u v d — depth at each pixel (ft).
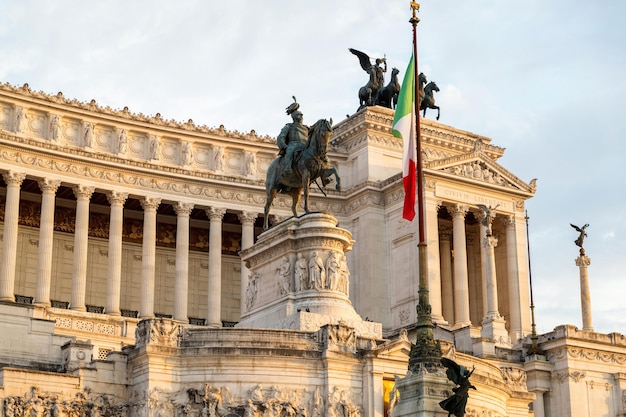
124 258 433.89
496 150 471.62
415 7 201.98
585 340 359.25
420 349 174.50
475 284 453.58
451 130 462.60
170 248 443.32
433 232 415.64
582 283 380.58
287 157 281.33
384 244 428.15
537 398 351.46
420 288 180.14
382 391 240.94
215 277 413.59
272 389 234.79
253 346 237.86
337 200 439.63
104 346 331.16
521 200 444.14
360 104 469.16
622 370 364.38
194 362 235.61
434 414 168.14
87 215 394.52
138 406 234.17
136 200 420.77
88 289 421.18
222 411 231.71
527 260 438.81
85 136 402.52
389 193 430.20
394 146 447.01
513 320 430.20
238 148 432.25
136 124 412.16
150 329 237.45
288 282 271.08
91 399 236.02
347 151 451.94
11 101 389.39
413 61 203.21
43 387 233.14
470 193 431.02
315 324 257.55
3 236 383.45
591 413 353.51
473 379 255.70
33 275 410.72
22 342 261.44
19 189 384.06
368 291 420.36
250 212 426.51
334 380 238.27
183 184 416.46
